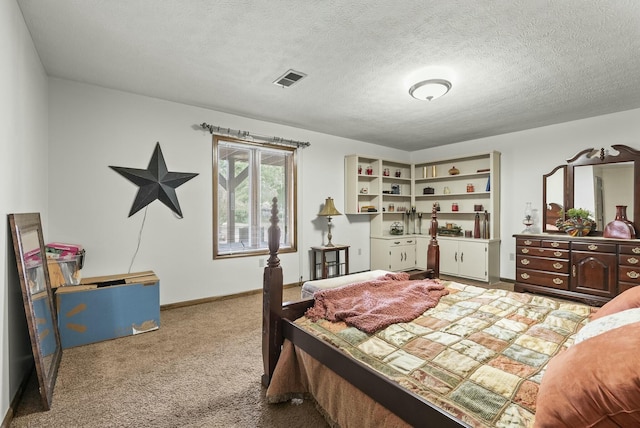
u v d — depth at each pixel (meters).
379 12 1.95
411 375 1.22
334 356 1.44
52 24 2.09
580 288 3.66
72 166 2.96
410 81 2.94
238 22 2.06
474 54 2.43
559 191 4.21
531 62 2.55
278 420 1.65
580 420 0.76
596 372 0.77
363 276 2.66
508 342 1.46
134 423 1.62
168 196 3.49
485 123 4.27
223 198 3.99
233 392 1.90
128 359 2.31
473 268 4.79
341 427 1.43
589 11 1.91
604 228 3.81
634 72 2.71
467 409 1.02
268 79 2.92
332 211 4.66
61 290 2.52
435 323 1.72
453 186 5.53
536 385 1.11
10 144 1.75
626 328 0.86
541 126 4.40
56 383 1.98
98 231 3.09
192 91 3.22
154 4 1.89
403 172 6.18
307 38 2.24
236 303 3.74
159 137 3.44
